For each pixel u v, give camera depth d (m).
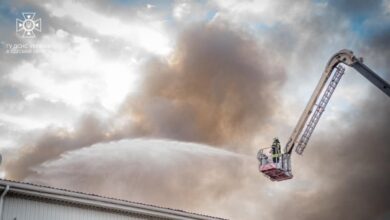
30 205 27.36
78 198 28.53
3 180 26.16
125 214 30.67
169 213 32.16
